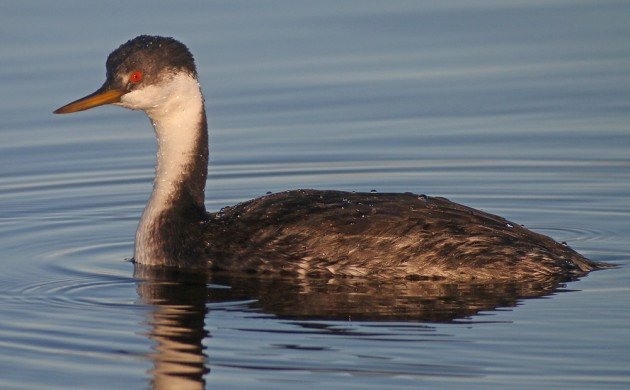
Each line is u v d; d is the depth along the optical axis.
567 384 12.28
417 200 15.88
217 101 23.12
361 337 13.54
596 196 19.02
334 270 15.47
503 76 23.91
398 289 15.08
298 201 16.11
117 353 13.34
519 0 26.83
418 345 13.28
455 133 21.84
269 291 15.16
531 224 17.88
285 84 23.64
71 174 20.72
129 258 16.75
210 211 18.70
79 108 16.67
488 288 15.01
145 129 22.72
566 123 22.05
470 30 25.66
